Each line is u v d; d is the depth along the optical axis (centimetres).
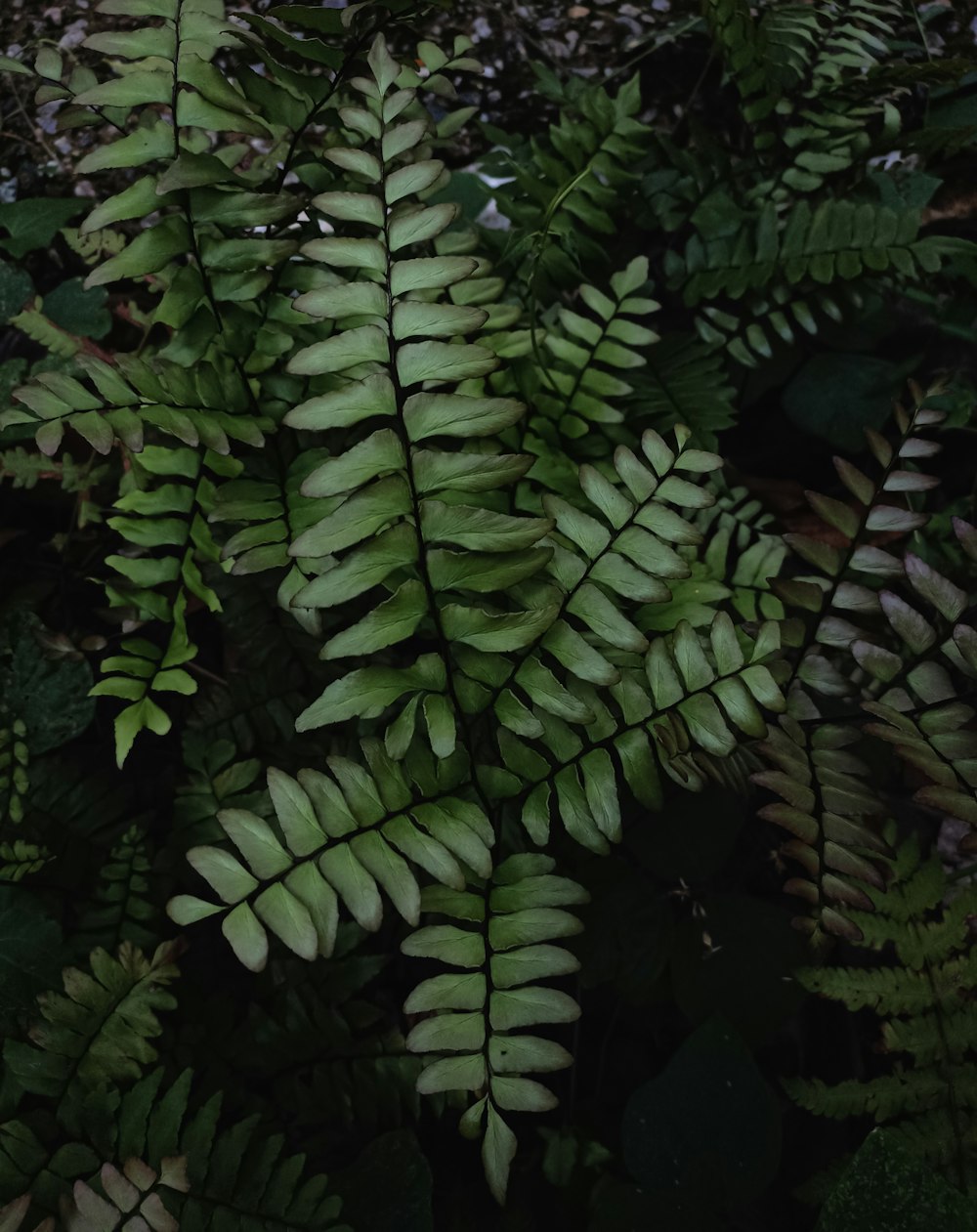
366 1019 47
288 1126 47
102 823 50
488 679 40
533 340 48
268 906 35
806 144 57
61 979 45
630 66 61
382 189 39
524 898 39
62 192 60
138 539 44
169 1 39
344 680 38
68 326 56
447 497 46
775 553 51
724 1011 47
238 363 45
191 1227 39
